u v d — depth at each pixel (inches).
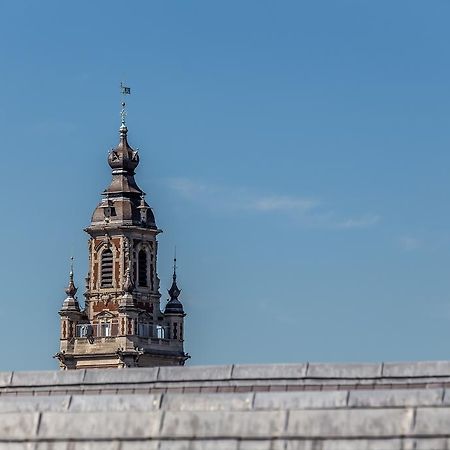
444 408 4707.2
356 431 4712.1
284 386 5826.8
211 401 5137.8
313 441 4746.6
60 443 5007.4
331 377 5802.2
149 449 4899.1
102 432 4972.9
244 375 5876.0
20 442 5049.2
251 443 4805.6
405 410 4699.8
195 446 4854.8
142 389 5984.3
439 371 5718.5
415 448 4635.8
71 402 5349.4
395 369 5757.9
